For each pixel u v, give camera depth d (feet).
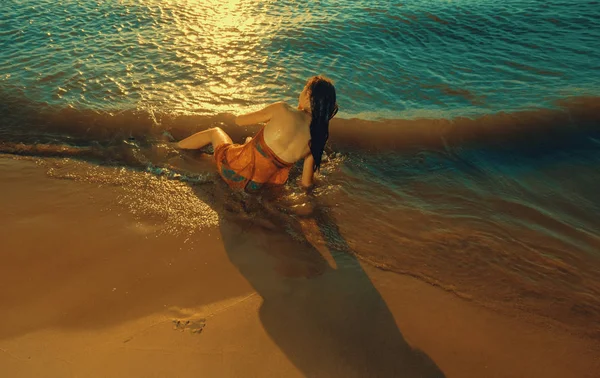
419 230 10.80
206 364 7.01
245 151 11.55
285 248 9.93
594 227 11.12
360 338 7.75
